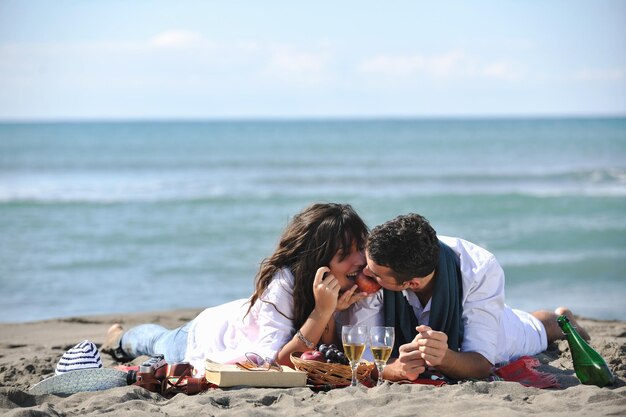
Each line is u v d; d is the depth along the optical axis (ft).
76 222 63.62
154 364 16.03
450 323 16.35
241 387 15.57
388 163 137.59
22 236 57.26
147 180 103.65
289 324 16.92
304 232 16.66
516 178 105.50
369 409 13.48
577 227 61.11
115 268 46.73
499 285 16.69
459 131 325.83
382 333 14.71
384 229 15.24
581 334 20.49
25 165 136.87
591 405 13.52
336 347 17.47
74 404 14.85
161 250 52.47
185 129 400.67
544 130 323.16
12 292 40.16
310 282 16.58
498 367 17.65
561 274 45.11
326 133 319.88
